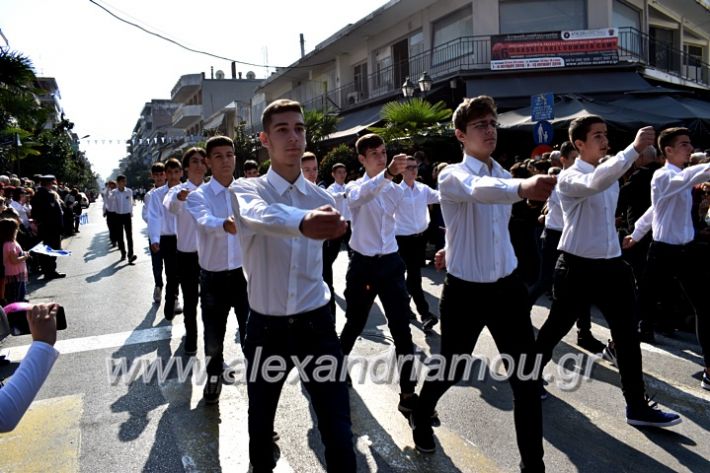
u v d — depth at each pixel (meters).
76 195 21.66
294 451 3.34
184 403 4.08
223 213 4.15
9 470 3.19
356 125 19.12
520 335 2.86
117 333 5.96
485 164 3.03
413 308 6.79
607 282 3.49
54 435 3.60
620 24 17.56
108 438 3.55
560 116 12.24
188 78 52.44
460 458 3.22
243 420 3.78
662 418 3.46
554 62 15.28
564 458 3.19
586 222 3.49
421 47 19.39
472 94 15.04
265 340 2.42
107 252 13.04
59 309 1.86
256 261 2.40
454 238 2.96
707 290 4.13
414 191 5.71
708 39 24.08
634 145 2.79
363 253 3.97
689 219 4.48
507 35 15.41
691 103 13.38
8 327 1.81
